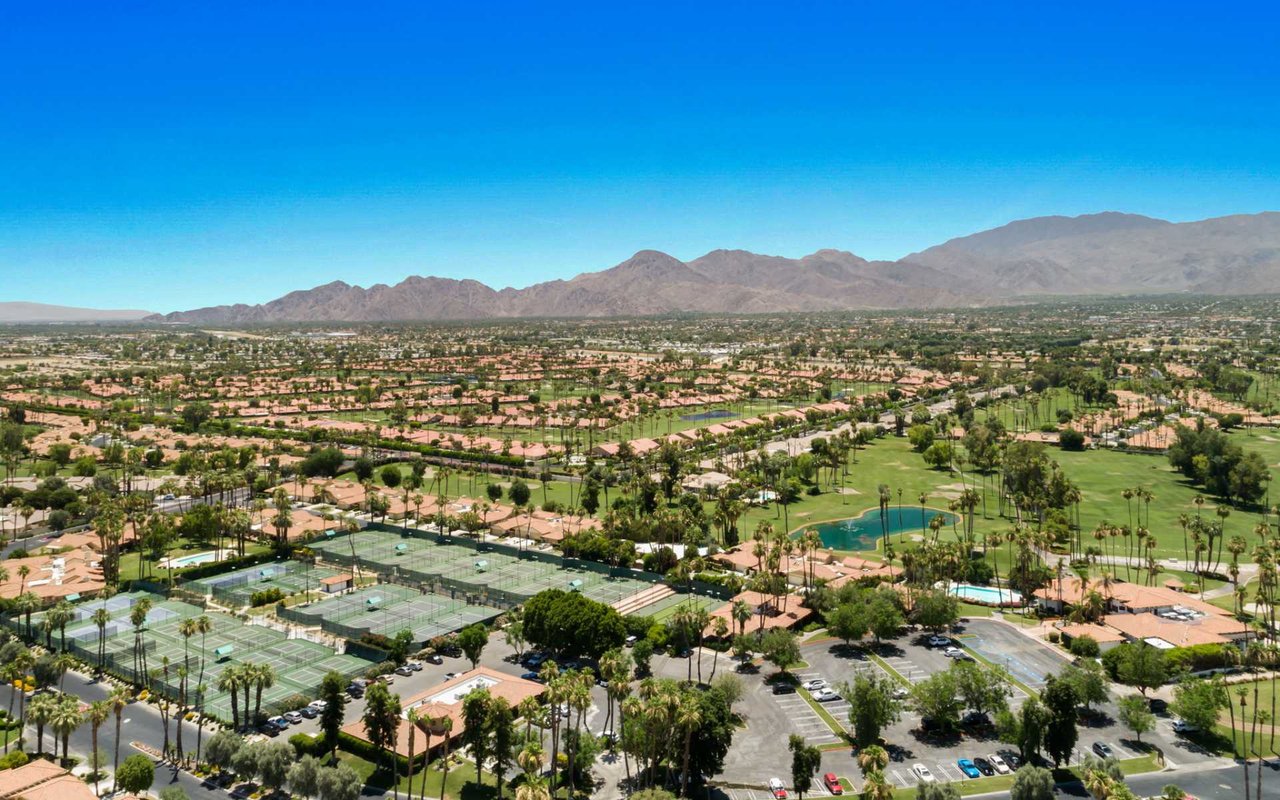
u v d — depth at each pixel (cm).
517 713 12862
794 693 14325
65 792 10388
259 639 16475
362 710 13475
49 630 15138
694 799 11256
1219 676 14588
